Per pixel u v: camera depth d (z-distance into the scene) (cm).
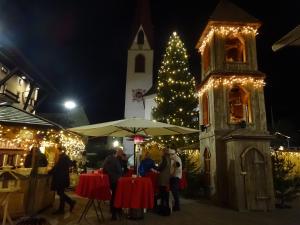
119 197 808
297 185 1189
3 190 719
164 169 984
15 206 843
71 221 827
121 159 1019
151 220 882
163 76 2305
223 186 1224
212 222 874
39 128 853
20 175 823
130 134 1117
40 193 940
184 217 941
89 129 1010
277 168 1206
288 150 1745
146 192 816
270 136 1157
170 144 2091
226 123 1308
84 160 2220
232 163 1145
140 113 4334
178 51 2331
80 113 3728
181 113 2192
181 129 1032
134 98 4403
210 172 1336
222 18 1398
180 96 2222
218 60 1385
